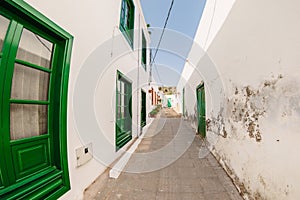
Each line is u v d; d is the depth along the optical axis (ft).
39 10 5.39
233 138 9.66
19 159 5.03
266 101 6.41
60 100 6.53
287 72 5.29
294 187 4.92
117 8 13.10
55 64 6.68
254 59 7.38
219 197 8.22
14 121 5.21
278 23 5.71
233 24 9.80
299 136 4.77
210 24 15.12
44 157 6.07
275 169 5.79
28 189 4.97
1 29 4.62
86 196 8.00
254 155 7.20
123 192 8.62
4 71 4.58
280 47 5.63
